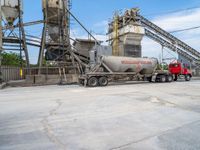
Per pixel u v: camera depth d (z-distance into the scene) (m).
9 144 5.45
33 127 6.99
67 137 5.96
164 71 30.17
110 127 6.93
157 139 5.77
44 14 33.31
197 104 11.12
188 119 7.96
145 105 10.90
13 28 31.67
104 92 17.12
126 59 27.05
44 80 27.98
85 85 23.69
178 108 10.09
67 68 30.98
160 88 20.06
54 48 33.59
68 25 34.16
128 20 43.59
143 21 44.28
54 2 32.91
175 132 6.38
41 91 18.62
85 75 24.11
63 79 28.56
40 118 8.21
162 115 8.62
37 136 6.07
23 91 18.84
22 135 6.16
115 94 15.60
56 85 26.23
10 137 5.99
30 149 5.11
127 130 6.60
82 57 36.19
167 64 37.09
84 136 6.04
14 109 10.09
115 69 26.30
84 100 12.76
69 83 27.80
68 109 9.98
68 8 35.06
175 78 33.00
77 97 14.13
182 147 5.20
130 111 9.44
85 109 9.95
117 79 26.66
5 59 50.53
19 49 32.03
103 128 6.82
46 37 33.72
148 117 8.30
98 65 25.36
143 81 31.39
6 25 31.58
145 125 7.16
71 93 16.62
